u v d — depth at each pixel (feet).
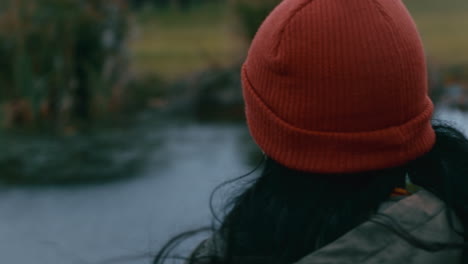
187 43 38.29
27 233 13.17
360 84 3.55
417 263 3.53
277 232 3.83
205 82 25.04
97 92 23.89
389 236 3.53
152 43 38.60
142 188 15.69
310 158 3.67
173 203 14.43
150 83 27.81
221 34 40.70
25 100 22.65
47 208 14.48
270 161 3.98
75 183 16.20
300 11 3.61
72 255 12.09
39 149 18.88
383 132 3.60
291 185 3.87
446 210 3.71
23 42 23.16
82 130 21.58
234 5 27.12
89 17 23.90
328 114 3.59
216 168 17.03
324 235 3.71
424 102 3.81
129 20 25.79
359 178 3.77
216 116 23.81
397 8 3.69
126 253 11.90
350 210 3.71
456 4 50.83
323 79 3.56
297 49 3.59
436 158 4.00
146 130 21.58
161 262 4.09
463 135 4.10
